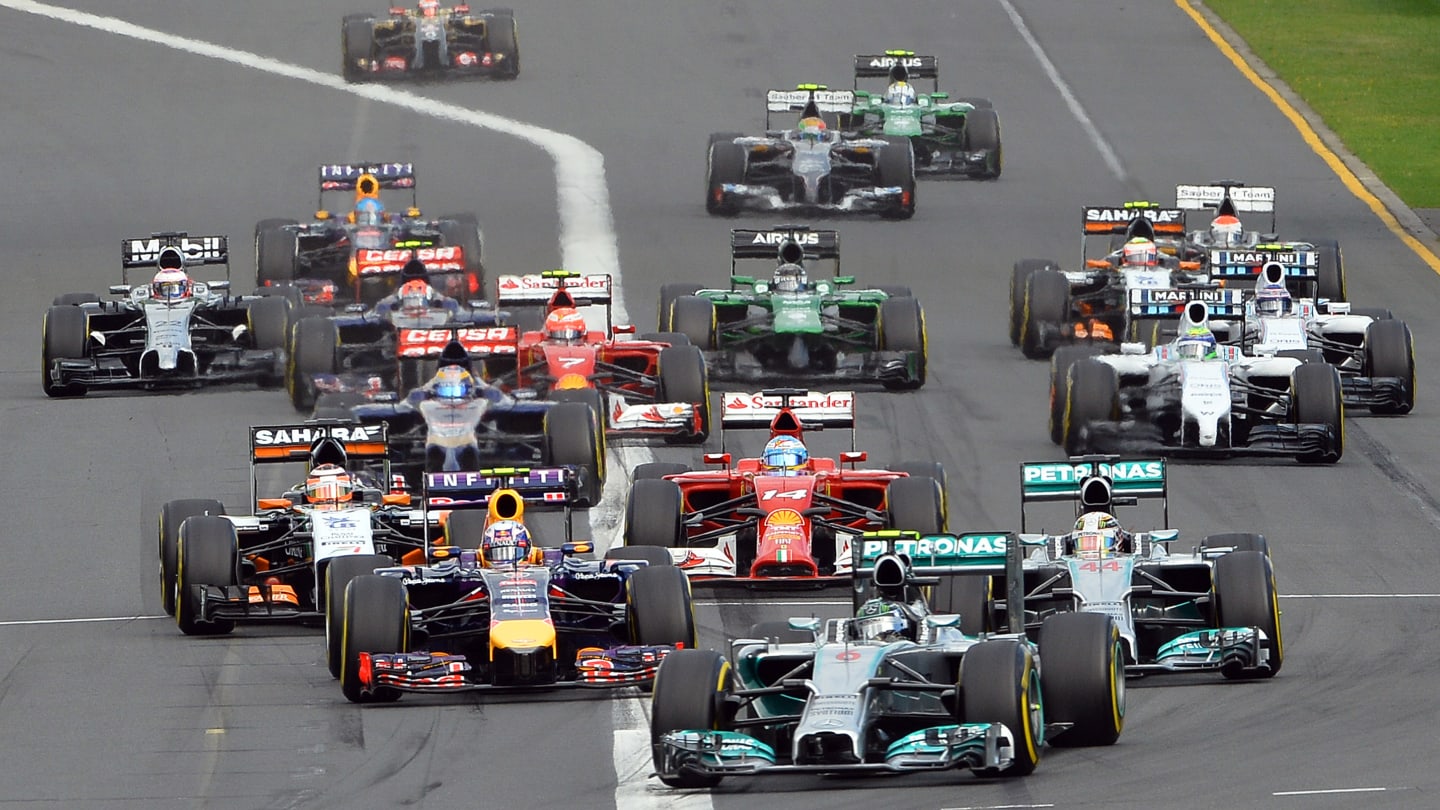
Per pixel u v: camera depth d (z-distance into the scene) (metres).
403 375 118.19
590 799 68.00
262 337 128.62
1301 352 117.06
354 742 74.56
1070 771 68.62
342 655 78.19
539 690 76.88
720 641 85.44
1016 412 122.94
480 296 146.50
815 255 134.12
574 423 104.31
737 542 95.75
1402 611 89.00
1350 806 65.12
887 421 121.00
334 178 149.25
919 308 127.81
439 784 70.12
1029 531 100.69
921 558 73.44
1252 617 78.00
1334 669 80.62
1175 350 114.31
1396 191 183.00
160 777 71.75
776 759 69.12
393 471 107.75
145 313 128.38
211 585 86.69
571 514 97.44
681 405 114.31
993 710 65.69
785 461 94.00
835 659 67.81
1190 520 103.06
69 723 77.69
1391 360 121.81
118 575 97.19
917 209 175.25
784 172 180.50
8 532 103.50
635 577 78.69
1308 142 196.62
